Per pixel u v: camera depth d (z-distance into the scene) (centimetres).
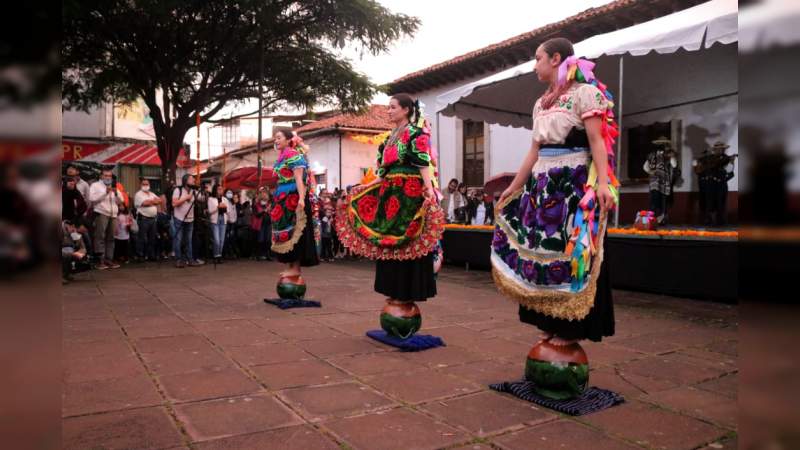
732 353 396
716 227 968
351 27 1383
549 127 288
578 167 285
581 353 289
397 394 298
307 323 491
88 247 934
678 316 539
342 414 267
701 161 1023
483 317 537
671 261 638
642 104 1209
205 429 246
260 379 322
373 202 435
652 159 1073
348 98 1573
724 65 1055
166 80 1416
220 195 1081
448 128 1656
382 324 420
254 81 1532
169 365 350
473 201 1277
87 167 1973
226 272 934
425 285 414
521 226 306
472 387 311
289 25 1348
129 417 260
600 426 255
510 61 1445
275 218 589
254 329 464
